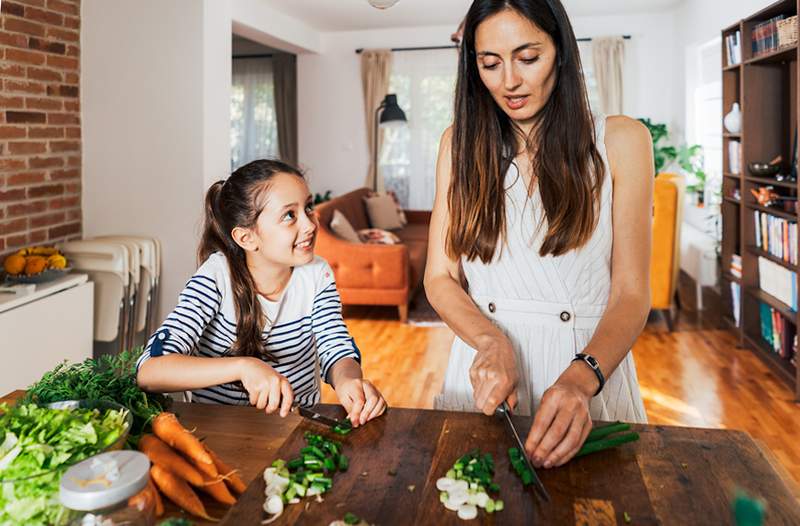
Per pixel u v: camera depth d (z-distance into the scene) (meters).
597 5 7.04
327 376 1.38
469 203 1.32
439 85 8.10
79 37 3.72
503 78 1.16
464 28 1.23
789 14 3.93
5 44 3.11
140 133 3.75
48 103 3.46
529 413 1.35
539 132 1.25
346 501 0.90
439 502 0.90
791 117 4.22
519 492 0.92
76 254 3.39
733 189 4.82
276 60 9.12
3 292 2.93
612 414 1.35
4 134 3.14
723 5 5.48
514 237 1.32
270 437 1.15
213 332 1.44
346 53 8.32
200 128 3.70
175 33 3.67
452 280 1.42
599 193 1.26
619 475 0.96
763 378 3.86
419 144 8.25
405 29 8.11
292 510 0.88
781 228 3.94
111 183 3.79
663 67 7.50
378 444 1.07
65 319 3.09
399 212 7.64
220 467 0.99
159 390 1.22
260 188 1.34
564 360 1.32
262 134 9.47
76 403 1.04
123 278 3.37
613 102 7.57
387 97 7.06
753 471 0.97
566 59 1.18
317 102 8.47
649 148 1.28
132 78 3.72
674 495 0.91
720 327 4.96
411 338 4.80
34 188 3.38
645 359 4.24
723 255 4.91
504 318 1.36
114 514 0.76
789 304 3.79
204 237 1.48
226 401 1.41
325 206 5.76
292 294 1.47
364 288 5.25
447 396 1.44
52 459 0.86
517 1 1.11
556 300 1.32
